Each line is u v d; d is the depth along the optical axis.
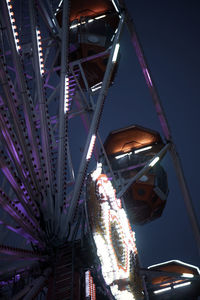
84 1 36.44
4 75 17.77
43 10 29.77
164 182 38.91
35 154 19.61
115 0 36.09
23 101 19.53
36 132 19.77
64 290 17.16
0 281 17.30
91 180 19.83
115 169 37.56
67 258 18.27
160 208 40.16
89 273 18.02
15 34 19.94
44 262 18.12
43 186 19.53
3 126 16.14
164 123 38.50
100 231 18.33
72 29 35.78
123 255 20.08
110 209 20.19
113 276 18.34
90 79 36.75
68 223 19.62
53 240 18.62
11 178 16.38
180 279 28.38
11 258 16.39
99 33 35.56
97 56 30.16
